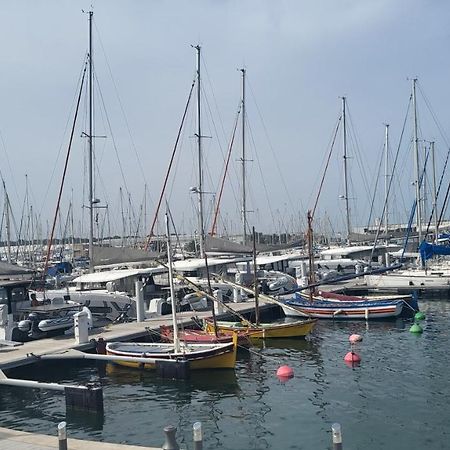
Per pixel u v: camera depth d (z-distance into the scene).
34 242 77.75
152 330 27.44
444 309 38.44
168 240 22.95
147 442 15.75
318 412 17.86
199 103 44.38
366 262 52.34
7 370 21.39
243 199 49.22
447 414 17.33
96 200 37.09
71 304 28.48
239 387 20.81
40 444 13.10
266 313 36.94
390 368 22.94
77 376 22.88
